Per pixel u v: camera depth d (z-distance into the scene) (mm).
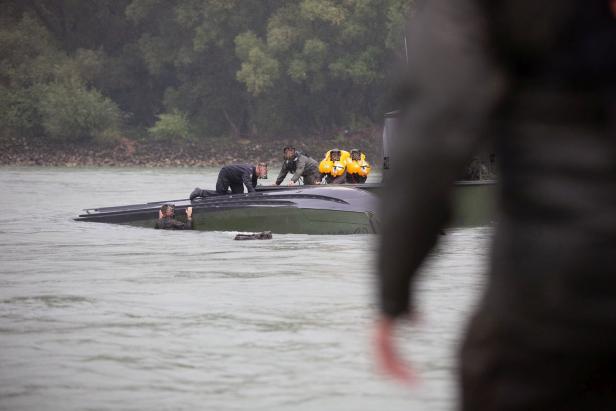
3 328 28109
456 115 7211
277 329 27719
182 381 21078
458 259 47844
